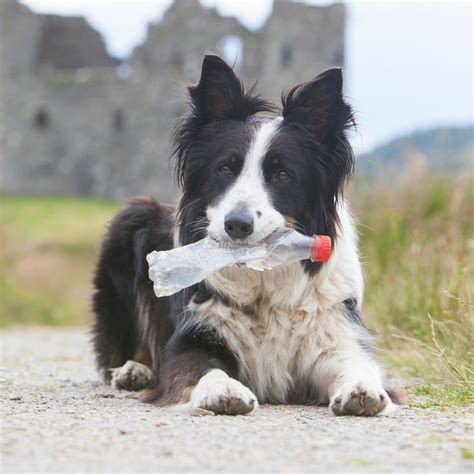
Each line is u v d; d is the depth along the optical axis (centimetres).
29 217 6638
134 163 9075
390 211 1759
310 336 865
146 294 1041
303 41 8769
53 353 1564
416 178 1942
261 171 840
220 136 873
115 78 9100
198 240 866
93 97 9131
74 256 4656
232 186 837
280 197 840
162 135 9019
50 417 680
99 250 1123
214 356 850
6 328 2784
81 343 1873
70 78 9156
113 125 9125
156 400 805
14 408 746
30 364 1310
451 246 1411
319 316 866
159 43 9244
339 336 865
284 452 546
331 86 873
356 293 894
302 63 8781
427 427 661
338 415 734
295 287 855
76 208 7519
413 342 1173
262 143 848
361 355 855
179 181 906
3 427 622
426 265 1365
